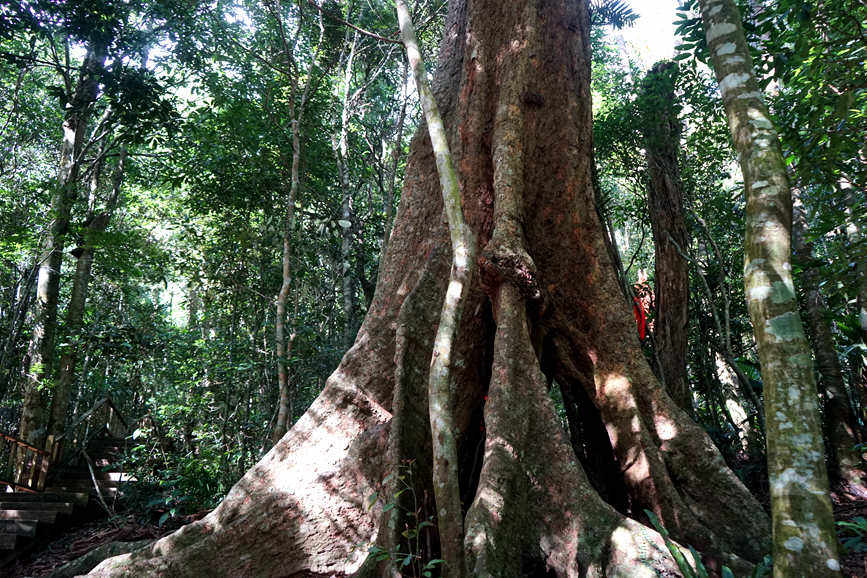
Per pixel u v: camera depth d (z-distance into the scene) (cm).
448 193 372
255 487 507
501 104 599
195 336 1411
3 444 1018
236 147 1230
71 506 875
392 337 557
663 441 490
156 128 1239
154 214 1819
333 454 509
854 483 813
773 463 251
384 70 1548
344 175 1344
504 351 473
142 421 1115
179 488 891
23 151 1767
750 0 850
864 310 791
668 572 356
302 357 1109
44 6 1094
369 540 473
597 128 1023
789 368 257
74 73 1694
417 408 500
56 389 1181
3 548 736
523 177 574
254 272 1357
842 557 459
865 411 903
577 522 401
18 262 1698
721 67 340
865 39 520
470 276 356
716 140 1057
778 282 270
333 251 1398
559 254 571
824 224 695
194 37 1222
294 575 471
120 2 1177
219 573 470
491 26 646
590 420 560
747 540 426
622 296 562
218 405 1175
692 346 1158
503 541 382
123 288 1817
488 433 439
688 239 924
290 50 1113
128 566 474
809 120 598
